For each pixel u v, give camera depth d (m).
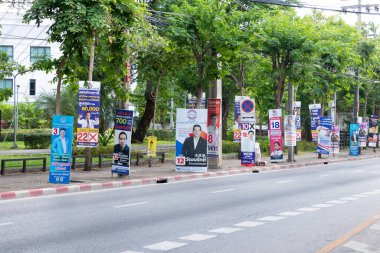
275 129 34.09
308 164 35.56
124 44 20.73
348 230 10.91
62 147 18.78
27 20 19.03
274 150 34.19
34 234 10.14
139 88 52.19
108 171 24.66
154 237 9.98
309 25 33.78
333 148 43.56
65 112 46.50
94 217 12.34
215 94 28.92
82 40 18.59
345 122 70.44
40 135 40.12
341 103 64.50
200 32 26.20
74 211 13.29
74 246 9.06
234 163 32.75
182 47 26.62
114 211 13.38
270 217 12.67
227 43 26.36
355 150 46.28
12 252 8.54
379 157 47.28
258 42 31.02
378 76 53.25
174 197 16.66
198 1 26.17
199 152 25.73
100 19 18.31
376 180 23.56
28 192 16.52
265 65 34.06
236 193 18.00
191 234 10.34
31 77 70.88
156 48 26.77
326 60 35.97
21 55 67.38
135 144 42.00
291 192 18.44
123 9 19.70
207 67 27.03
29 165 23.81
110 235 10.13
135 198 16.30
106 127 44.44
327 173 27.94
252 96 46.56
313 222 11.95
